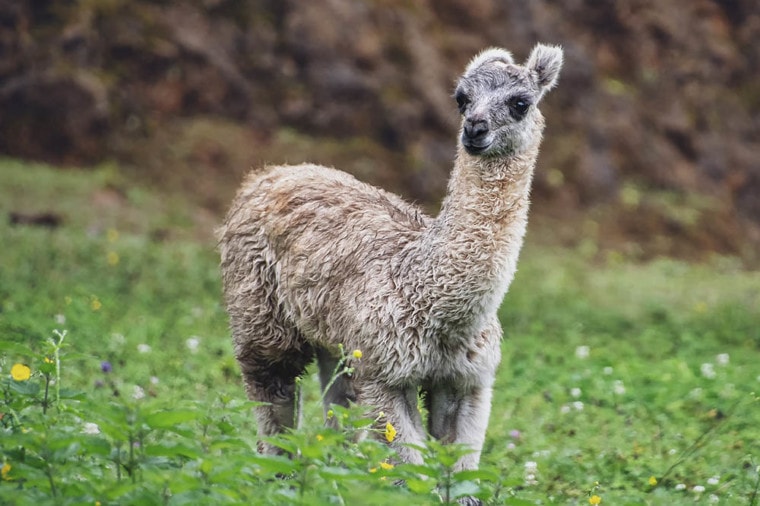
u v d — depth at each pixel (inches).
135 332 1395.2
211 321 1553.9
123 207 2362.2
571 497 891.4
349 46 2869.1
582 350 1502.2
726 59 3331.7
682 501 863.7
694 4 3388.3
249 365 1003.3
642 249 2824.8
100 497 577.3
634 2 3272.6
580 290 2132.1
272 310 983.0
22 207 2218.3
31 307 1460.4
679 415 1184.2
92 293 1622.8
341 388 972.6
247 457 617.6
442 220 872.3
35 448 625.9
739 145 3238.2
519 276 2233.0
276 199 987.3
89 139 2591.0
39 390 715.4
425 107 2849.4
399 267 879.7
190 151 2620.6
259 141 2714.1
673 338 1732.3
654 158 3085.6
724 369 1428.4
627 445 1058.1
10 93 2581.2
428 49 2938.0
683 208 2994.6
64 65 2623.0
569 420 1151.6
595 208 2913.4
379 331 868.0
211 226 2410.2
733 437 1093.1
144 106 2672.2
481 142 858.8
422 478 698.8
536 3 3154.5
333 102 2810.0
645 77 3223.4
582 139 3024.1
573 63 3102.9
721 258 2883.9
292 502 597.6
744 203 3171.8
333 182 986.1
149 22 2738.7
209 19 2810.0
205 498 583.5
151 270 1882.4
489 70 909.8
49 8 2669.8
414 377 871.7
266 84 2797.7
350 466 676.7
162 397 1082.1
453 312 856.9
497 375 1339.8
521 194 869.2
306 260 936.9
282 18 2864.2
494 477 647.8
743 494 900.6
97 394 1041.5
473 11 3065.9
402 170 2755.9
